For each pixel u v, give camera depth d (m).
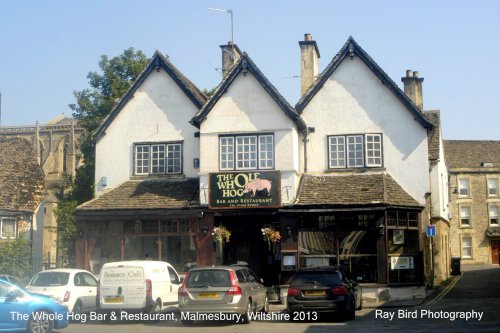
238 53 31.72
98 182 28.48
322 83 27.25
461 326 16.38
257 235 27.34
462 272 40.09
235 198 25.00
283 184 25.16
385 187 24.91
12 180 33.84
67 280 20.22
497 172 55.50
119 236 26.28
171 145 28.09
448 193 36.84
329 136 26.94
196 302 17.80
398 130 26.45
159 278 20.34
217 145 25.92
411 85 32.97
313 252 24.45
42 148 70.56
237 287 17.88
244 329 16.86
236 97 26.08
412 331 15.55
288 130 25.44
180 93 28.30
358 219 24.27
